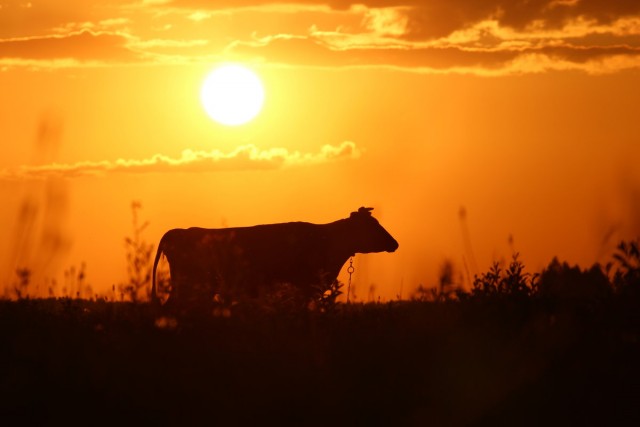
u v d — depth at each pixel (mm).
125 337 24234
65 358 23469
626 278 24531
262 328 26312
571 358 23484
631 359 23094
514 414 20969
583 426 20234
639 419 20516
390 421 20547
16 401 21359
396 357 24359
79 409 21031
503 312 25875
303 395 21922
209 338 25281
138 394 21750
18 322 27281
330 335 26109
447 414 20891
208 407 21297
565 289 25906
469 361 23828
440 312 26688
